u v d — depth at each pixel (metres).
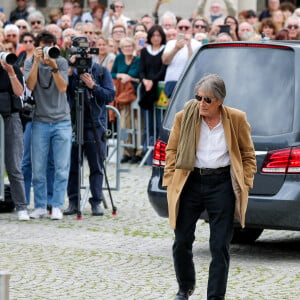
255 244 19.61
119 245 18.97
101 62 31.05
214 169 13.89
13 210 22.92
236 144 13.91
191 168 13.77
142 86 30.17
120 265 17.16
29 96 21.75
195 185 13.95
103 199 23.33
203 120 13.91
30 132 22.95
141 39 32.44
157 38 30.11
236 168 13.81
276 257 18.27
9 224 21.11
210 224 13.99
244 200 13.82
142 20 35.31
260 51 18.36
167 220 21.88
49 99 21.58
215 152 13.88
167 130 18.36
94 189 22.47
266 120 17.77
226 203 13.85
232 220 13.92
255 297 15.02
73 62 21.88
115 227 20.95
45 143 21.73
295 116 17.62
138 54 32.41
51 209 22.81
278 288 15.65
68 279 15.99
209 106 13.68
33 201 24.39
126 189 26.22
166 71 29.92
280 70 18.08
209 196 13.90
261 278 16.36
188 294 14.20
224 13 38.47
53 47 21.05
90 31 30.42
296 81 17.88
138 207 23.58
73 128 22.34
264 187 17.48
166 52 29.77
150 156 30.88
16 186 21.59
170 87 29.73
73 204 22.58
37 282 15.72
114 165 30.78
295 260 17.98
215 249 13.82
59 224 21.19
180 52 29.75
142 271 16.72
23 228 20.62
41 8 43.62
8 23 35.28
